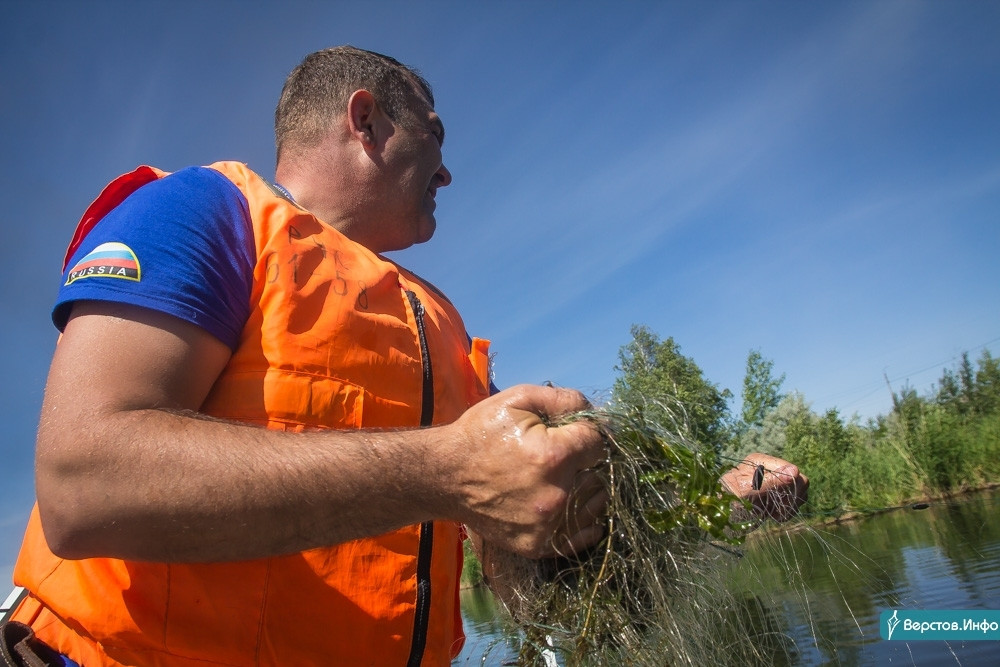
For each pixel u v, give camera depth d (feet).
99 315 3.61
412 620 4.42
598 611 3.87
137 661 3.81
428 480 3.46
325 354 4.41
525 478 3.41
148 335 3.61
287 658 3.92
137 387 3.46
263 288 4.40
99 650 3.89
